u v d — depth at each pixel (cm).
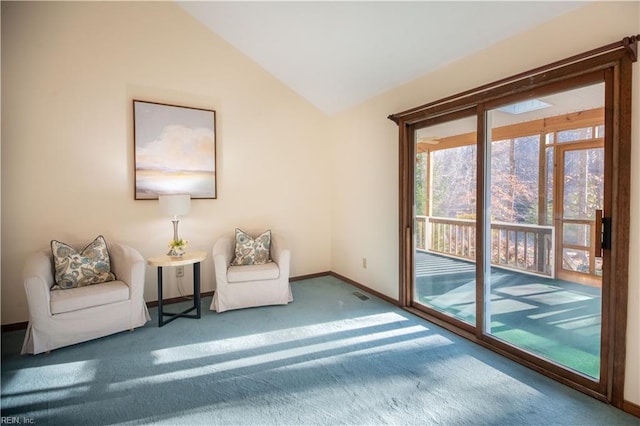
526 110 233
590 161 201
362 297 384
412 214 341
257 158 423
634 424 168
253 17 327
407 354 245
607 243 187
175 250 326
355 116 421
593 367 205
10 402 189
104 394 197
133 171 346
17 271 297
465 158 285
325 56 345
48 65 304
